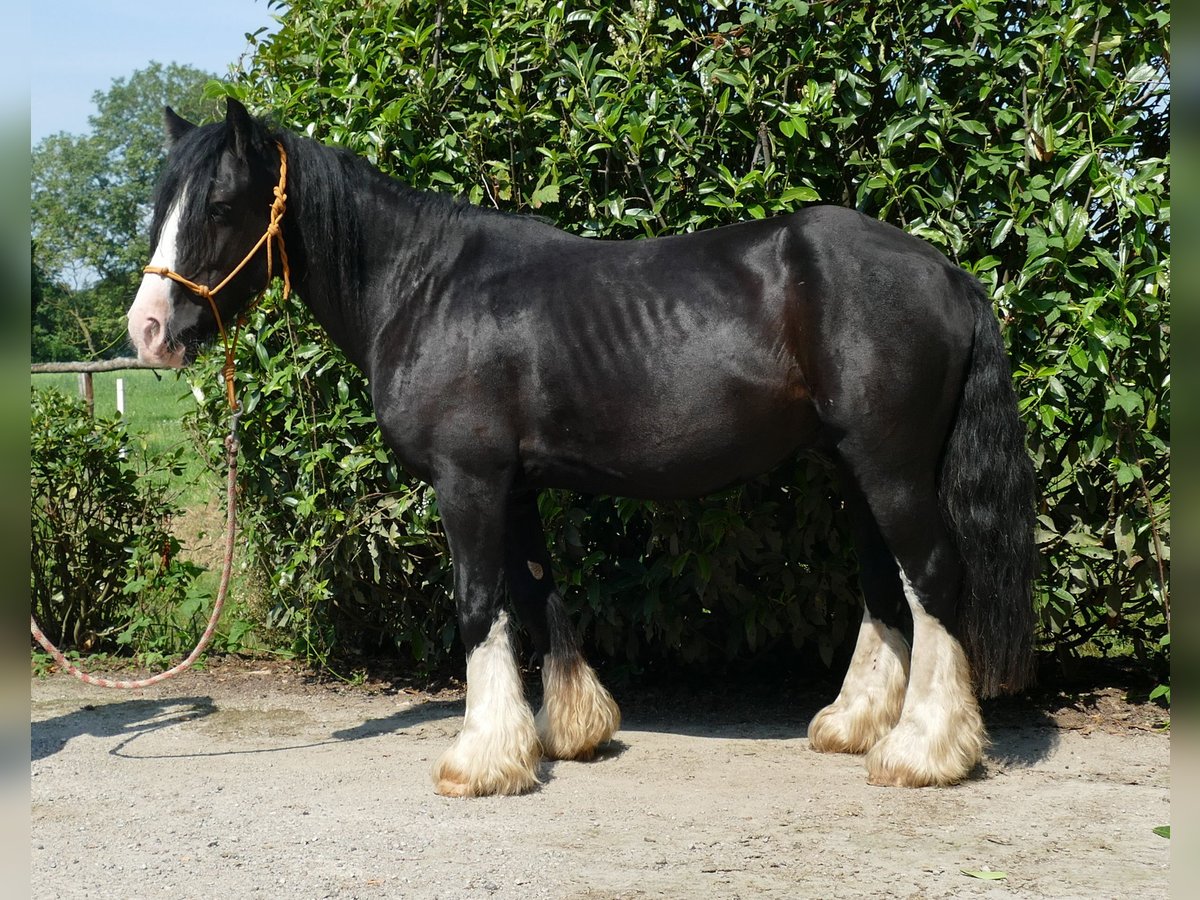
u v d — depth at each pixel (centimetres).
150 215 338
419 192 337
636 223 381
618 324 309
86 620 528
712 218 384
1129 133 375
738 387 302
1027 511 308
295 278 341
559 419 314
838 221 307
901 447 298
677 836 274
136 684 335
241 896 241
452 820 290
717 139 379
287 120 425
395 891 242
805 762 340
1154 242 368
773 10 366
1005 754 343
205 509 691
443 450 316
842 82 371
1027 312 357
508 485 319
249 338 432
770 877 246
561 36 387
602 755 352
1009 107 370
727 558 400
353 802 308
